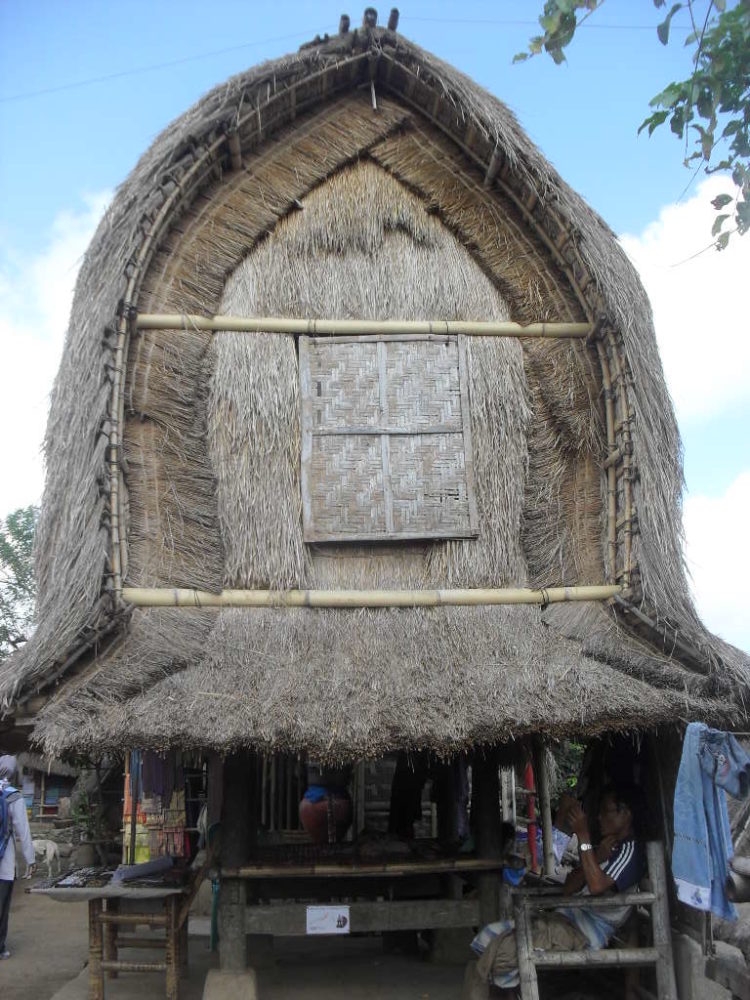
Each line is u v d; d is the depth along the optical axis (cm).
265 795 991
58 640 523
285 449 604
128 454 587
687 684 522
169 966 587
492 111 629
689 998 525
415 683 518
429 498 602
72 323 619
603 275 608
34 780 1429
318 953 717
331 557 598
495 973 532
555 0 457
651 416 605
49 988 705
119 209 616
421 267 650
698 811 477
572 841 826
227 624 560
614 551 593
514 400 624
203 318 616
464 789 798
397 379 622
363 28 644
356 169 671
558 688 512
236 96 616
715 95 483
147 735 474
